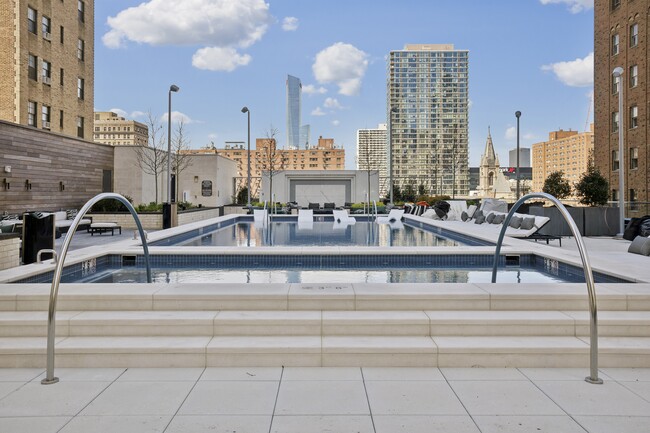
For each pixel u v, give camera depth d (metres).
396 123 92.00
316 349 4.18
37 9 23.58
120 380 3.88
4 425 3.11
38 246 8.39
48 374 3.85
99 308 4.82
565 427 3.08
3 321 4.50
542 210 16.47
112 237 15.30
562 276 7.57
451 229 14.58
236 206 33.91
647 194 28.38
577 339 4.41
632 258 8.00
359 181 39.97
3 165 17.06
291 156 88.25
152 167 27.92
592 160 37.28
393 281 7.11
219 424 3.12
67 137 21.50
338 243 12.40
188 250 8.88
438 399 3.51
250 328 4.51
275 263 8.95
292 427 3.08
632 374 4.02
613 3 31.70
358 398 3.53
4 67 22.19
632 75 29.89
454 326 4.50
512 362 4.18
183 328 4.50
